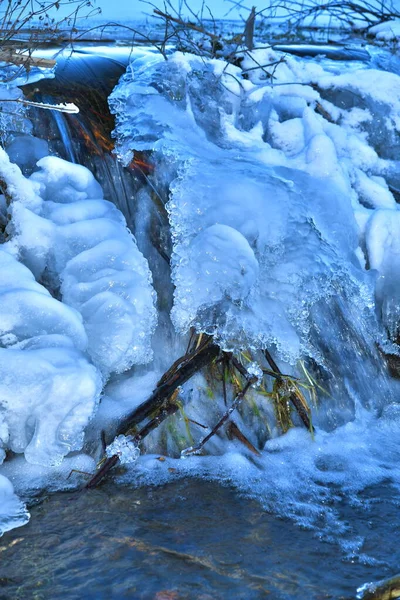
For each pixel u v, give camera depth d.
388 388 4.18
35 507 3.10
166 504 3.16
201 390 3.78
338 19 7.56
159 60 5.32
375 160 5.36
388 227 4.66
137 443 3.40
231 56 5.71
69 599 2.55
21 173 4.21
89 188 4.32
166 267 4.24
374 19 7.49
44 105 3.86
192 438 3.61
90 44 6.30
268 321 3.84
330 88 5.63
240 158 4.64
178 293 3.81
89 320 3.68
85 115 4.71
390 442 3.80
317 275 4.07
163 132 4.53
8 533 2.91
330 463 3.57
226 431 3.67
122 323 3.65
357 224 4.66
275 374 3.75
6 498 3.10
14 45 4.92
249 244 3.98
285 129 5.19
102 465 3.34
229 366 3.79
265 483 3.36
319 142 4.87
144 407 3.53
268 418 3.79
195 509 3.13
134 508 3.12
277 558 2.81
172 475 3.38
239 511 3.13
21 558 2.77
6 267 3.64
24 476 3.29
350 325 4.22
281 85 5.44
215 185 4.09
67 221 4.04
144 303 3.76
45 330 3.45
